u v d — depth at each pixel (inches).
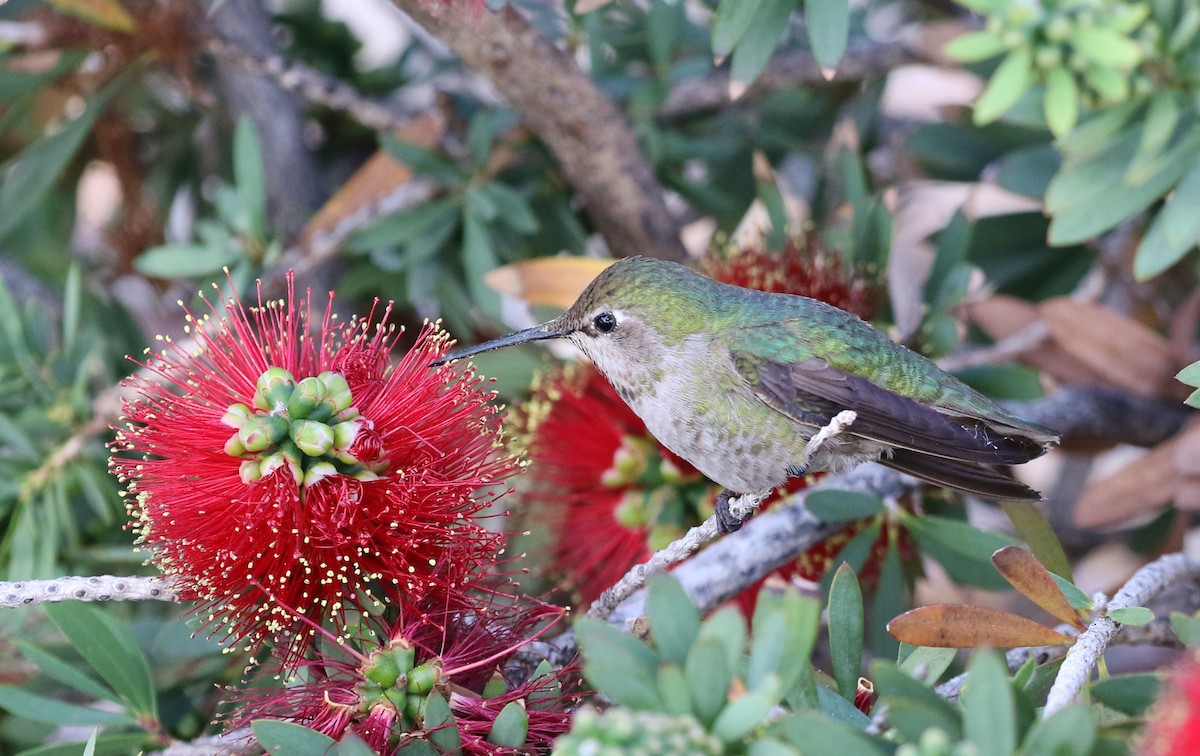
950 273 215.5
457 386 158.2
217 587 148.3
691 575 193.5
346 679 145.1
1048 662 142.1
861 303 216.1
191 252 223.5
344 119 290.5
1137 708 126.0
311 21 277.3
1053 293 250.7
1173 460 200.8
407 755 135.0
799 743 103.3
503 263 246.5
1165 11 159.8
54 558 200.2
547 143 233.9
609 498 210.1
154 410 156.2
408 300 249.3
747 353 188.9
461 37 205.0
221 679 199.5
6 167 240.7
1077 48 146.3
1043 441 190.4
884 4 299.4
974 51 150.8
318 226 235.9
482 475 158.9
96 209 331.9
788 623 111.0
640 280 193.9
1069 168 174.9
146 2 238.2
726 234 265.0
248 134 224.7
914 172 278.1
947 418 190.5
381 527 149.4
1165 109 160.1
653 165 250.5
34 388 216.1
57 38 241.0
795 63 257.1
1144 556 236.7
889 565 190.2
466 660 148.2
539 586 214.7
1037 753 102.1
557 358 224.7
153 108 286.2
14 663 201.6
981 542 186.4
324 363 159.0
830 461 194.4
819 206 271.3
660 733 102.3
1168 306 256.7
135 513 154.8
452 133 252.2
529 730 141.7
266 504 145.7
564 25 246.1
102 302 251.9
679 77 245.0
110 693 162.4
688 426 192.4
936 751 98.0
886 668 111.7
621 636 112.1
